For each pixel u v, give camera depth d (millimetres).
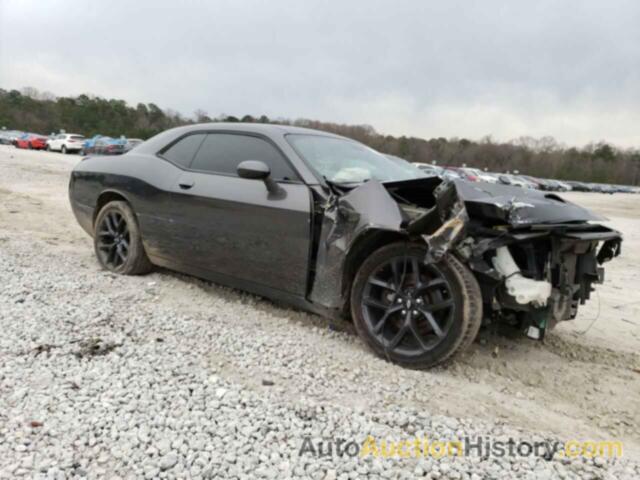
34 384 2400
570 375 3066
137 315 3477
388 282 3004
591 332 3961
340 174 3477
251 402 2381
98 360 2701
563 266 2908
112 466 1857
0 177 13883
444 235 2600
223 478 1828
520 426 2393
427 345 2852
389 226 2805
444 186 2678
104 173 4711
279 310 3863
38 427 2059
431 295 2863
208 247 3824
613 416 2598
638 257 8195
